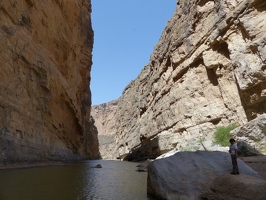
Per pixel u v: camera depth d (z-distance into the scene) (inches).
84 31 1585.9
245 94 703.7
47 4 979.3
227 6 823.1
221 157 350.0
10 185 360.8
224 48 862.5
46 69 929.5
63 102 1156.5
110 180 477.1
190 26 1062.4
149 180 335.3
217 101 883.4
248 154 522.9
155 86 1552.7
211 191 285.0
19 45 766.5
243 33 754.2
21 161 700.0
